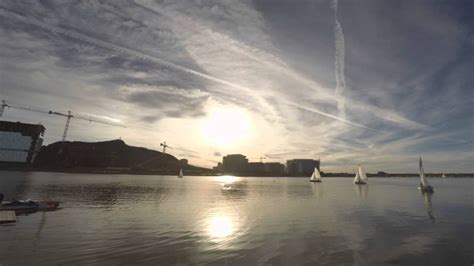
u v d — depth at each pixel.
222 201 70.81
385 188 144.75
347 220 43.31
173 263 22.53
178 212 49.44
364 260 24.08
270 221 41.66
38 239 28.75
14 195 73.94
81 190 94.44
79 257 23.55
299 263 23.03
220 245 27.81
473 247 28.16
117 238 29.75
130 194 85.19
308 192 110.25
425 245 28.83
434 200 78.38
